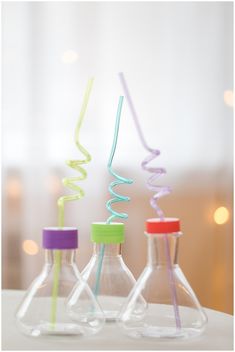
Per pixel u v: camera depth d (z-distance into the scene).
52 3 2.17
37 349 0.83
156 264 0.92
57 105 2.18
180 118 2.17
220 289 2.20
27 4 2.18
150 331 0.88
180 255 2.19
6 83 2.20
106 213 2.16
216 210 2.18
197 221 2.18
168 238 0.91
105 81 2.16
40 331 0.88
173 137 2.17
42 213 2.19
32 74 2.19
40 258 2.20
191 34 2.16
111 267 1.00
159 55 2.16
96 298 0.99
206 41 2.16
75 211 2.17
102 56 2.16
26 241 2.20
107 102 2.16
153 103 2.16
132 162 2.15
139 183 2.15
